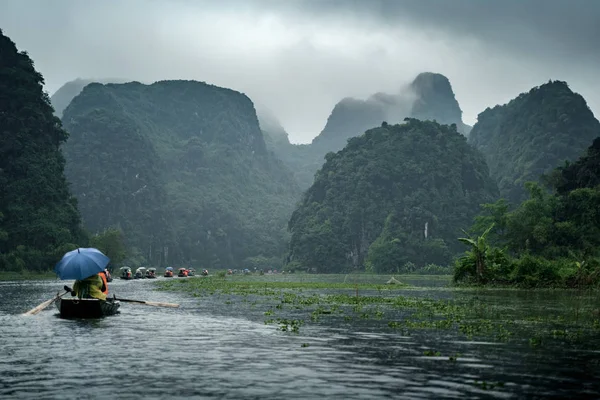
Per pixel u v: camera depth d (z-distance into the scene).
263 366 12.88
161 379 11.48
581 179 103.31
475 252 60.16
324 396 10.08
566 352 14.97
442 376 11.80
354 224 196.00
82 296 24.52
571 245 86.88
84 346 15.89
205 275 130.38
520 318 24.14
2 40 152.62
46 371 12.30
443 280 95.75
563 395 10.18
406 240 176.75
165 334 18.62
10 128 142.75
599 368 12.70
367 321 22.86
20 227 125.25
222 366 12.89
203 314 26.17
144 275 106.81
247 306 31.53
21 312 27.19
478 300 36.09
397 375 11.88
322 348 15.58
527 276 55.22
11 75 148.62
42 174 139.00
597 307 29.95
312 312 27.41
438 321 22.56
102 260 24.42
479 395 10.16
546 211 93.62
